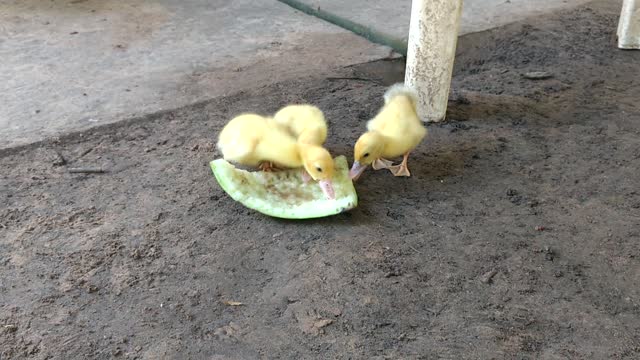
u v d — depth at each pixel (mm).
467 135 947
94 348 597
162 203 786
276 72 1138
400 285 674
